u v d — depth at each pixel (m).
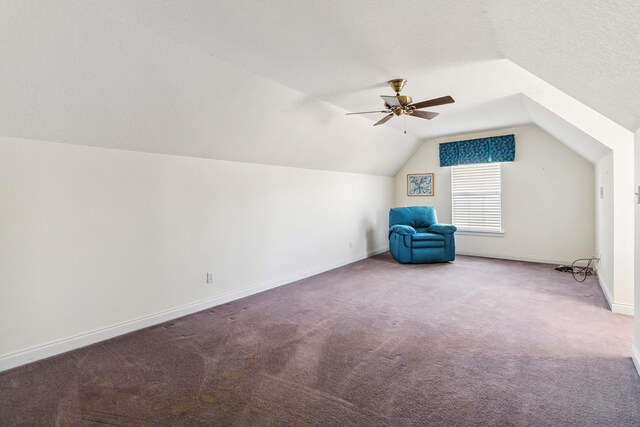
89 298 2.69
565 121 3.49
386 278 4.61
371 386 2.03
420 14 1.99
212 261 3.60
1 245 2.28
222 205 3.69
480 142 5.77
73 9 1.83
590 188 4.96
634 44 1.21
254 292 4.05
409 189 6.75
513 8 1.58
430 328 2.89
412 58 2.64
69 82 2.19
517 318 3.08
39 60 1.99
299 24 2.10
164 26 2.11
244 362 2.35
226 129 3.34
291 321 3.12
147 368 2.28
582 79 1.94
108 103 2.46
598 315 3.11
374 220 6.38
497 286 4.12
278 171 4.39
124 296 2.90
